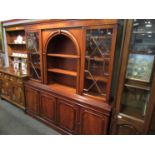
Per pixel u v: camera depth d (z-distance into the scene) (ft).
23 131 7.20
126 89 4.88
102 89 5.85
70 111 6.43
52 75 7.93
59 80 8.08
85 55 5.45
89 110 5.72
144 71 4.30
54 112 7.20
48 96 7.23
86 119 5.94
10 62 11.10
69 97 6.22
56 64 7.93
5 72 9.63
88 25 4.97
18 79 8.75
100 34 5.04
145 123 4.30
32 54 7.86
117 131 4.96
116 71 5.61
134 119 4.48
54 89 7.02
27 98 8.57
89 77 5.76
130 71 4.51
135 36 4.15
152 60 4.09
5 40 10.98
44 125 7.84
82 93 5.99
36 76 8.10
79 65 5.70
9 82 9.68
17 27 8.82
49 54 6.96
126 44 4.09
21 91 8.86
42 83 7.63
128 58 4.20
